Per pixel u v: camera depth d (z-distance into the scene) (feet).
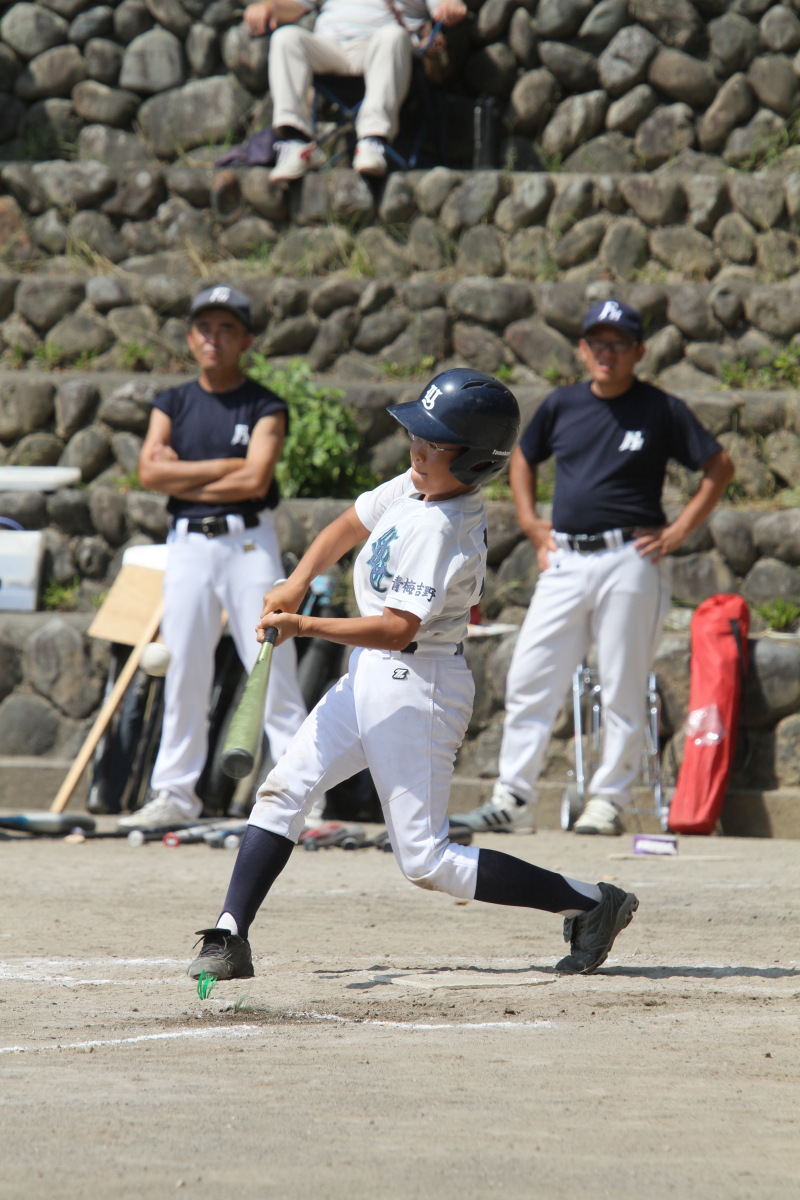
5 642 109.29
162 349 130.00
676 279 131.23
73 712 108.47
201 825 89.86
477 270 132.16
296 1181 23.13
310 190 134.72
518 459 93.76
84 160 148.77
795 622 108.99
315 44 133.80
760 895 65.21
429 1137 25.98
